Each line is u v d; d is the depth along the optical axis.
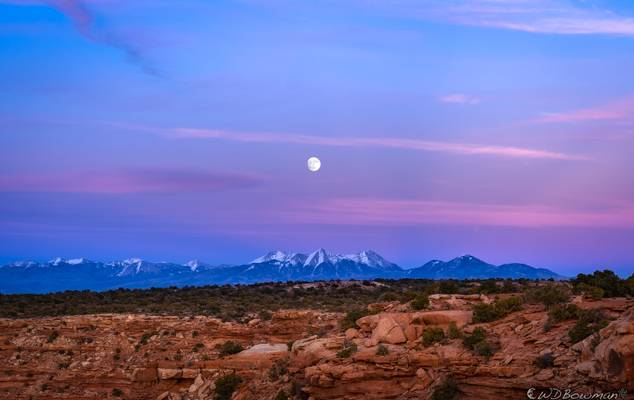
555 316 41.38
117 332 76.12
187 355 69.25
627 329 32.84
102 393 66.38
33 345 75.00
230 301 101.12
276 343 66.81
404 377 41.28
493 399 36.81
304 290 109.50
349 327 54.75
